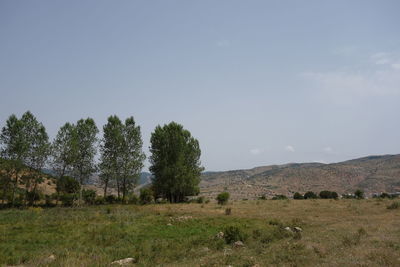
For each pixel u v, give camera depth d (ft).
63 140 138.51
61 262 37.29
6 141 126.11
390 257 33.86
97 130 149.79
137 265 37.37
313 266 31.83
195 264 36.04
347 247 40.98
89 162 145.48
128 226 68.90
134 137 155.02
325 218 82.74
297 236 51.42
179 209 114.11
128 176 151.74
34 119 133.90
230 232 53.21
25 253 43.32
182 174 159.74
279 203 140.46
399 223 64.34
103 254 42.96
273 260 35.58
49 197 155.94
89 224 71.67
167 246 49.03
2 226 67.82
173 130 166.81
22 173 135.44
